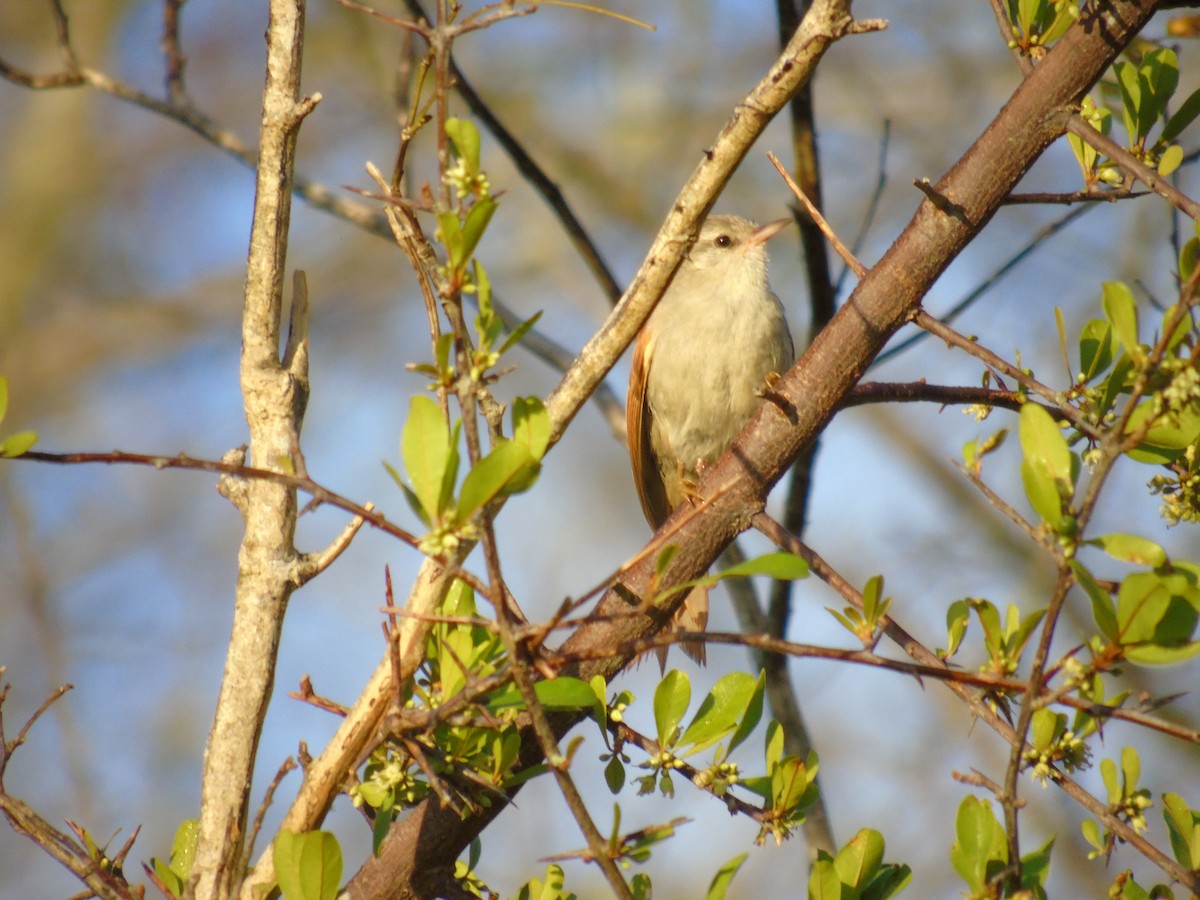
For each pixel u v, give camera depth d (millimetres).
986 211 5328
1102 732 4867
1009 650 4664
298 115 5402
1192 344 4348
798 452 5512
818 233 8656
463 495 3967
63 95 21078
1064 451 4242
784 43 8383
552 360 9688
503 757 5074
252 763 5340
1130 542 4094
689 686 5137
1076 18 5195
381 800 5051
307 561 5445
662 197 18891
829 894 4848
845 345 5441
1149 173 4754
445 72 4074
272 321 5527
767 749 5340
